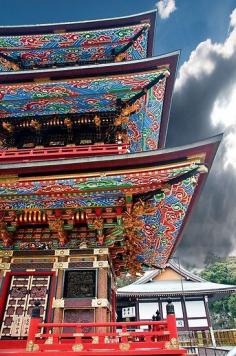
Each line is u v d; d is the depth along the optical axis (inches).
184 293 1435.8
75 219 376.5
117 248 413.7
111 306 432.1
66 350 267.6
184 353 261.9
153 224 431.5
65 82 437.4
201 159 318.0
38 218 379.9
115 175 324.2
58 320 325.4
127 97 468.8
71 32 554.3
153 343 275.0
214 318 3006.9
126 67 422.3
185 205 386.6
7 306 345.1
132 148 589.9
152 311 1435.8
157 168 322.7
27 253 375.2
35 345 268.7
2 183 328.2
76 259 367.2
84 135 505.4
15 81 437.4
